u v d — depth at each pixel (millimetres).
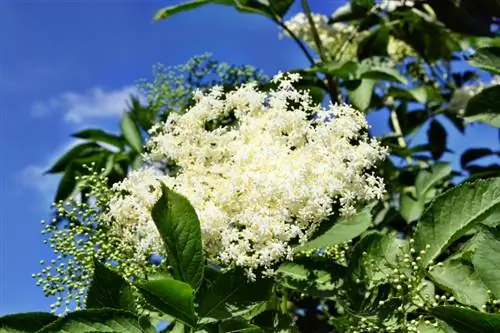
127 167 1136
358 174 683
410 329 629
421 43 1260
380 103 1277
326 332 950
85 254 707
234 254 637
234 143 697
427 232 666
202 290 631
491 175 1017
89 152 1114
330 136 685
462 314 584
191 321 608
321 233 664
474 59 842
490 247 610
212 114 710
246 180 655
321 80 1019
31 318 629
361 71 997
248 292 631
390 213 1060
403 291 655
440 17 1097
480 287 631
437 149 1261
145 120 1147
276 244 637
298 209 657
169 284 588
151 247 674
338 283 671
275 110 704
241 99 717
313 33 1082
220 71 1092
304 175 662
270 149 680
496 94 849
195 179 677
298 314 983
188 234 611
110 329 611
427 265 658
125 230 686
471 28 1089
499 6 1074
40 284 699
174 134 723
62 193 971
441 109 1274
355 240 803
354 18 1215
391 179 1094
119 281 646
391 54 1390
